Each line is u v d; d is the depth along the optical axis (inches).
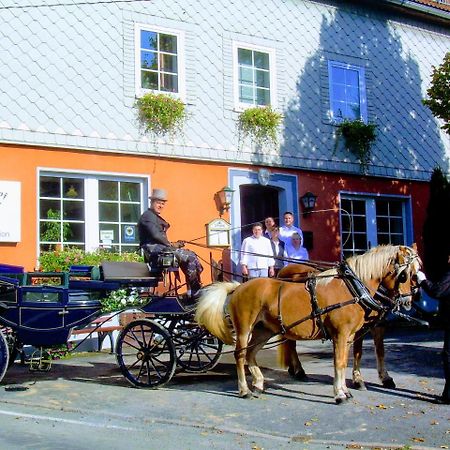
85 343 464.1
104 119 493.0
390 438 249.3
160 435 255.0
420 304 623.8
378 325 335.9
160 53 527.2
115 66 501.7
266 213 593.6
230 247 537.0
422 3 684.1
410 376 361.4
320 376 368.8
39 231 463.5
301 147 595.2
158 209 373.4
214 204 540.1
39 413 288.7
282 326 315.6
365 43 657.0
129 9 511.8
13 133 454.6
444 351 304.0
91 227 487.5
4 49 456.8
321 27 625.9
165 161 519.8
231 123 555.5
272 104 583.2
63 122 475.2
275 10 595.2
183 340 378.0
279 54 593.3
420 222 679.7
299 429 262.4
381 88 663.8
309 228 594.6
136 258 478.3
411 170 674.2
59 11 480.7
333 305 306.2
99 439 247.3
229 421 274.8
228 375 378.3
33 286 346.6
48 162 468.4
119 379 366.3
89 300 349.1
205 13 551.8
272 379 362.3
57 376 375.6
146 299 360.8
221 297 330.6
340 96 632.4
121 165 499.8
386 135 659.4
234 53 563.5
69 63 481.7
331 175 615.5
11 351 354.0
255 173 565.0
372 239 645.9
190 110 534.6
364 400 309.7
